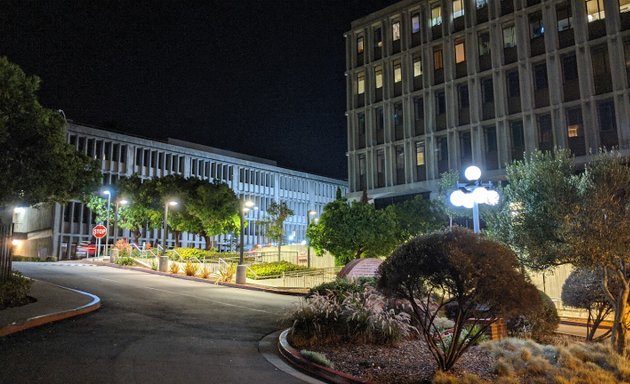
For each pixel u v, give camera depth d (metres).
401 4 45.69
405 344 10.28
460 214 31.16
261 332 12.19
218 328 12.34
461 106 41.28
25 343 9.05
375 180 45.97
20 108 13.81
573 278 11.34
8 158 13.61
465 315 7.66
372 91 47.22
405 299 8.71
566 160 10.69
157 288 21.23
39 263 36.00
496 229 11.28
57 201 17.52
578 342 10.50
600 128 34.03
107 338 10.05
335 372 7.75
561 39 36.38
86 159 18.25
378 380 7.44
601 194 8.48
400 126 45.00
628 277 9.09
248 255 42.28
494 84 39.06
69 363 7.76
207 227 46.28
